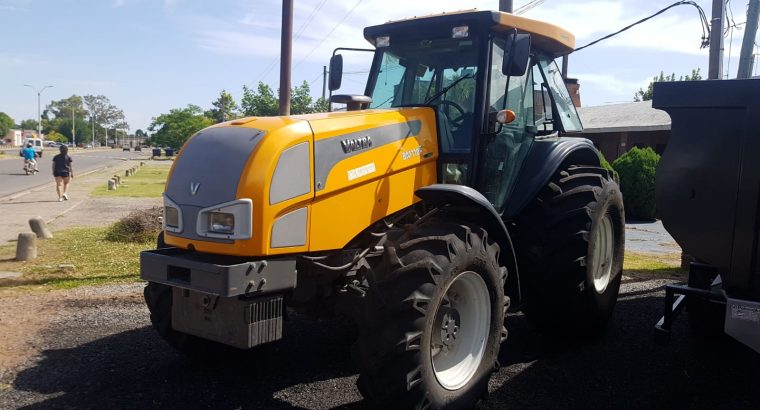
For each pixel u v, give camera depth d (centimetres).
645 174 1630
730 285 379
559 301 474
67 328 527
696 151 387
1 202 1712
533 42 502
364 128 380
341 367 443
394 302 327
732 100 369
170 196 354
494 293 382
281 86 1005
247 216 321
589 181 505
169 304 400
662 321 419
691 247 395
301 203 341
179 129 7031
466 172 429
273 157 329
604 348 491
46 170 3519
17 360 450
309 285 374
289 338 505
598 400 391
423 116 428
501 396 396
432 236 352
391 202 395
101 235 1055
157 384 408
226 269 309
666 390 407
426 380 330
